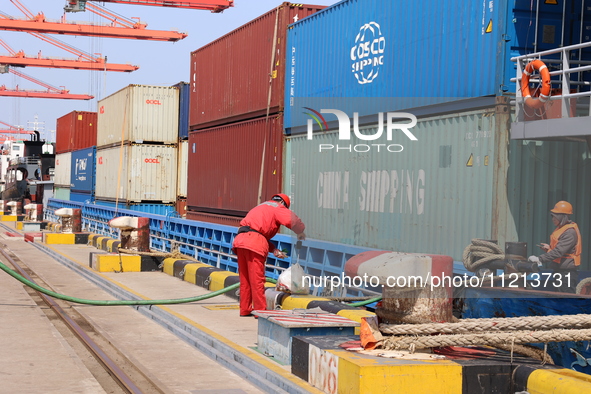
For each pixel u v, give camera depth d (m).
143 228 16.20
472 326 5.76
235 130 16.41
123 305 10.94
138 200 24.86
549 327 5.72
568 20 8.02
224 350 7.67
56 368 6.96
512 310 6.73
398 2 9.34
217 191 17.62
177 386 6.41
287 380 6.24
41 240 25.31
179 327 9.24
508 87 7.69
